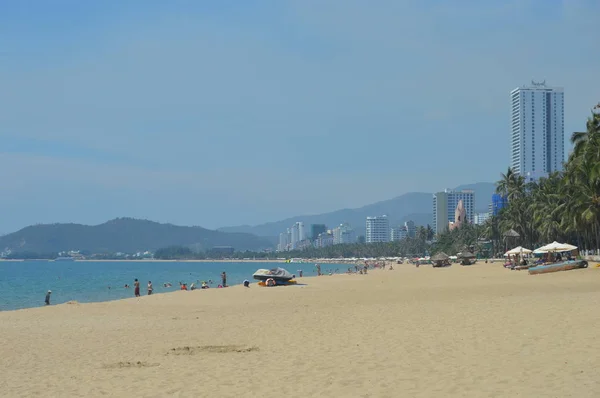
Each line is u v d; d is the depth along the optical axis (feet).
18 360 62.64
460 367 46.80
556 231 363.56
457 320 77.77
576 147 247.29
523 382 40.22
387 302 123.13
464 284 182.60
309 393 41.39
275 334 75.82
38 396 44.27
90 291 299.79
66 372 54.39
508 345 55.42
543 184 404.36
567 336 57.72
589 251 322.14
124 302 161.48
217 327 88.43
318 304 127.95
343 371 48.47
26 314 127.03
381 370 47.91
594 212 247.91
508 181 437.99
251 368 52.11
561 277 181.27
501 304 96.12
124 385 47.14
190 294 188.96
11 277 540.93
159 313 122.31
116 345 72.33
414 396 38.63
